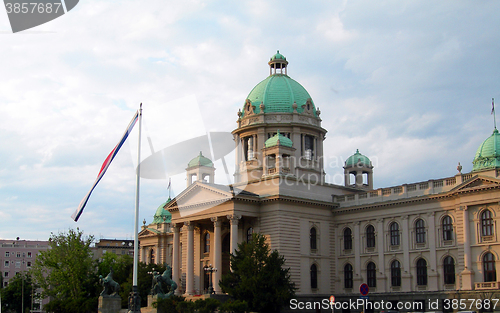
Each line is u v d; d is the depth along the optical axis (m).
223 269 108.25
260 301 82.69
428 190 94.62
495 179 83.75
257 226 101.69
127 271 123.25
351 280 103.56
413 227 96.00
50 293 117.06
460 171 90.69
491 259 84.69
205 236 112.94
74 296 114.50
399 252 96.94
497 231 84.25
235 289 85.00
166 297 86.31
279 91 124.31
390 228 99.31
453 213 90.88
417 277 94.50
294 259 99.25
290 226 100.06
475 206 87.19
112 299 91.62
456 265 89.19
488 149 87.56
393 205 98.62
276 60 131.38
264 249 87.06
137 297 59.97
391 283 97.56
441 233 92.12
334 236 106.62
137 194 60.34
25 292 166.50
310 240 103.00
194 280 111.62
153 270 107.06
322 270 103.31
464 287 86.06
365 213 102.75
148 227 151.25
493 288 82.25
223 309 77.19
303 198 101.75
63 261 116.81
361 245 102.62
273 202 100.00
